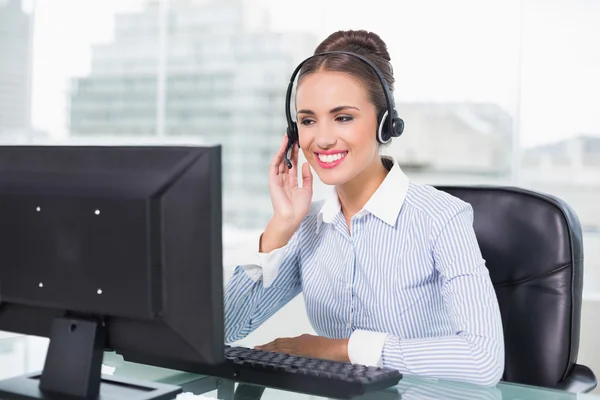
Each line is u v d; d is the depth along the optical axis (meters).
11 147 1.13
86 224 1.05
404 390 1.19
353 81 1.43
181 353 1.03
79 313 1.10
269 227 1.55
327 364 1.21
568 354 1.60
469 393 1.19
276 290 1.66
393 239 1.53
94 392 1.08
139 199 1.01
